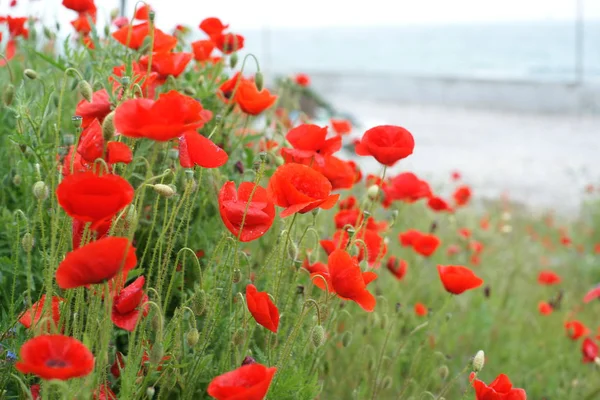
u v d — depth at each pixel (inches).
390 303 66.3
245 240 37.0
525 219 154.7
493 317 79.4
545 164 262.1
